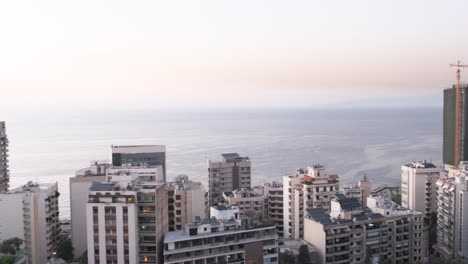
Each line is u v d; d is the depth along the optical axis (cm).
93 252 15850
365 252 19362
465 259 19625
